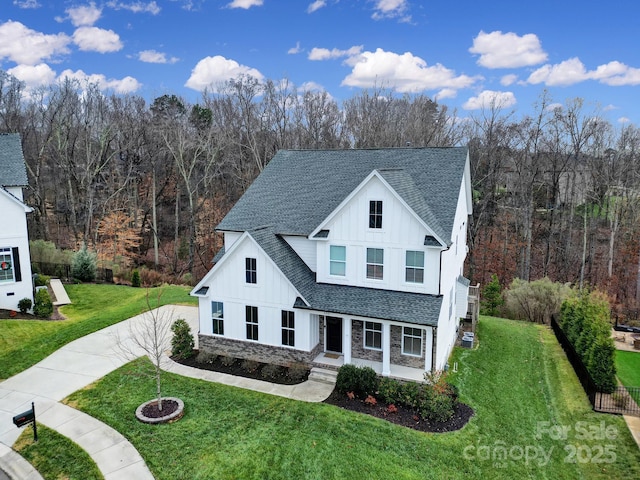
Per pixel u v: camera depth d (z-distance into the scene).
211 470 12.59
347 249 19.34
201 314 20.86
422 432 14.92
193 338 21.28
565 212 49.09
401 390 16.73
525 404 17.64
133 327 23.86
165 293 32.12
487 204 49.00
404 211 17.98
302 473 12.59
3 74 48.25
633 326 32.44
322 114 54.81
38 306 25.17
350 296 18.86
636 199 44.72
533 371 21.06
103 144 45.75
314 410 15.97
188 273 43.72
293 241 21.14
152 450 13.41
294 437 14.27
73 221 45.62
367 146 50.31
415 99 57.16
